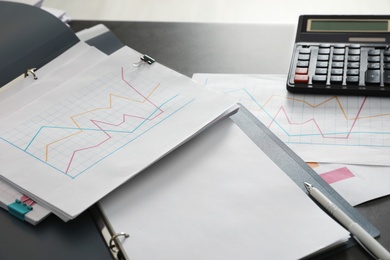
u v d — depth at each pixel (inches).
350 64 29.8
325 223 20.9
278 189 22.5
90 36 33.9
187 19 65.0
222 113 25.9
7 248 21.5
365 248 20.6
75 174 23.2
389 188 23.6
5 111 27.1
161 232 21.2
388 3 63.9
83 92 27.9
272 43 33.8
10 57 29.9
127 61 29.7
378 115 27.4
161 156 23.8
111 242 20.9
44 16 32.2
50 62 30.0
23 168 23.7
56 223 22.2
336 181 24.1
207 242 20.7
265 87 30.1
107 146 24.5
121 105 26.9
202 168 23.8
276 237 20.6
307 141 26.4
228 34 35.1
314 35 32.3
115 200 22.6
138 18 65.3
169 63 32.8
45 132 25.6
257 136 26.2
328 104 28.4
